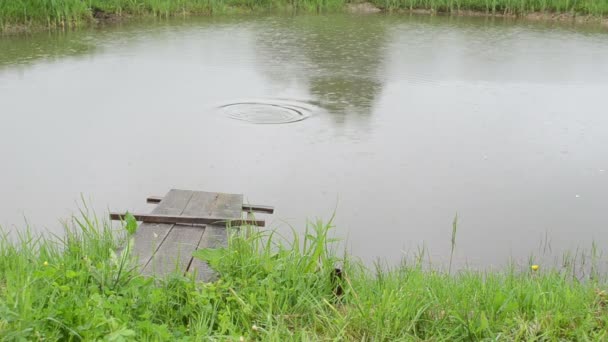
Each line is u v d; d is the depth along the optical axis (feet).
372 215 17.07
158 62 36.58
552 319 10.14
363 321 9.97
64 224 14.49
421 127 25.23
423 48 43.42
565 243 15.79
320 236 12.17
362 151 22.08
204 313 9.76
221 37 45.52
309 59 38.73
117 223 16.37
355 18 57.57
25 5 45.29
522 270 14.23
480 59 40.09
